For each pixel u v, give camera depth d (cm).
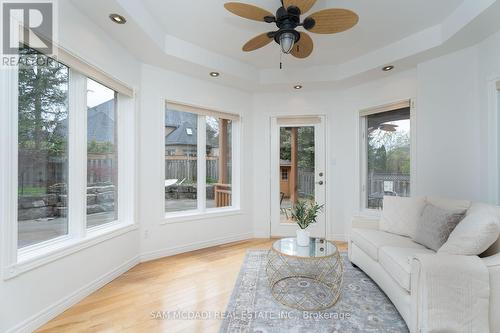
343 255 323
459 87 273
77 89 223
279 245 237
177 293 224
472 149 265
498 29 233
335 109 402
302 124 413
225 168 404
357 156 384
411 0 223
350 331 171
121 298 216
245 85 385
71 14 200
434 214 219
